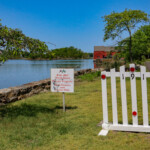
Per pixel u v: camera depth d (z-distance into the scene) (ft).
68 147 11.67
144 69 13.08
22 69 127.03
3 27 17.35
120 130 13.92
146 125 13.50
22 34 17.69
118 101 23.03
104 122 14.32
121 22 44.96
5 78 74.54
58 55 531.91
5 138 13.19
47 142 12.48
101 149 11.19
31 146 11.95
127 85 34.27
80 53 588.09
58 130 14.30
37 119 16.84
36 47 17.75
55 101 24.44
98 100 23.91
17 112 19.19
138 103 21.53
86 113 18.53
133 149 11.03
